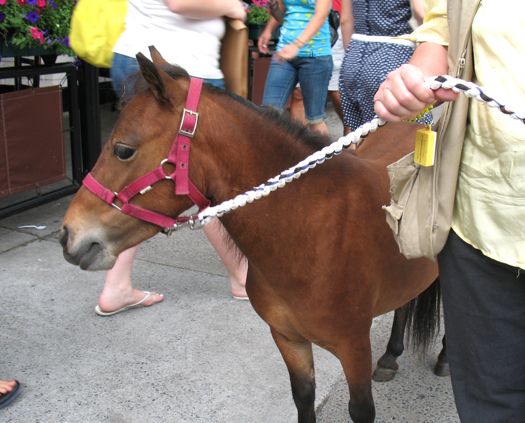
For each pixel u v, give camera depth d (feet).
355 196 6.60
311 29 14.15
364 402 7.12
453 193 5.16
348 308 6.61
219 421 8.96
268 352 10.62
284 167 6.28
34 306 11.92
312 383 7.62
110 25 9.23
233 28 9.45
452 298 5.44
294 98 20.45
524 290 5.10
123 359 10.37
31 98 15.11
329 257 6.37
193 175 5.94
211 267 13.73
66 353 10.50
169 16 9.02
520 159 4.72
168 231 6.22
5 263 13.61
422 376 10.17
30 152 15.42
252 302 7.11
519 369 5.32
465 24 4.91
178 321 11.53
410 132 8.34
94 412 9.11
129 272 11.57
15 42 14.23
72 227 6.05
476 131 4.96
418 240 5.40
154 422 8.93
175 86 5.84
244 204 6.03
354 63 11.60
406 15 11.15
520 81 4.68
